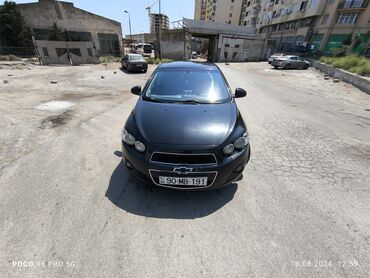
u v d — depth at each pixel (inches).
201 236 81.0
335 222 89.7
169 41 1187.3
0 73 493.7
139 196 101.3
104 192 103.0
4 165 121.7
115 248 74.6
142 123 100.1
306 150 155.8
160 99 121.1
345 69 549.6
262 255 74.0
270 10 1771.7
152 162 89.4
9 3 901.8
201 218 89.7
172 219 88.7
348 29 1093.1
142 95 128.1
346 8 1061.1
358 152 154.6
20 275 64.6
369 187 114.3
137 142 93.1
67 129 177.3
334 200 103.3
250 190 108.7
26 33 932.0
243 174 122.9
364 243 80.2
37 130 172.9
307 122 218.5
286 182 116.4
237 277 66.5
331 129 200.1
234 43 1307.8
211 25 1201.4
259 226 86.4
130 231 82.0
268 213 93.4
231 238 80.4
